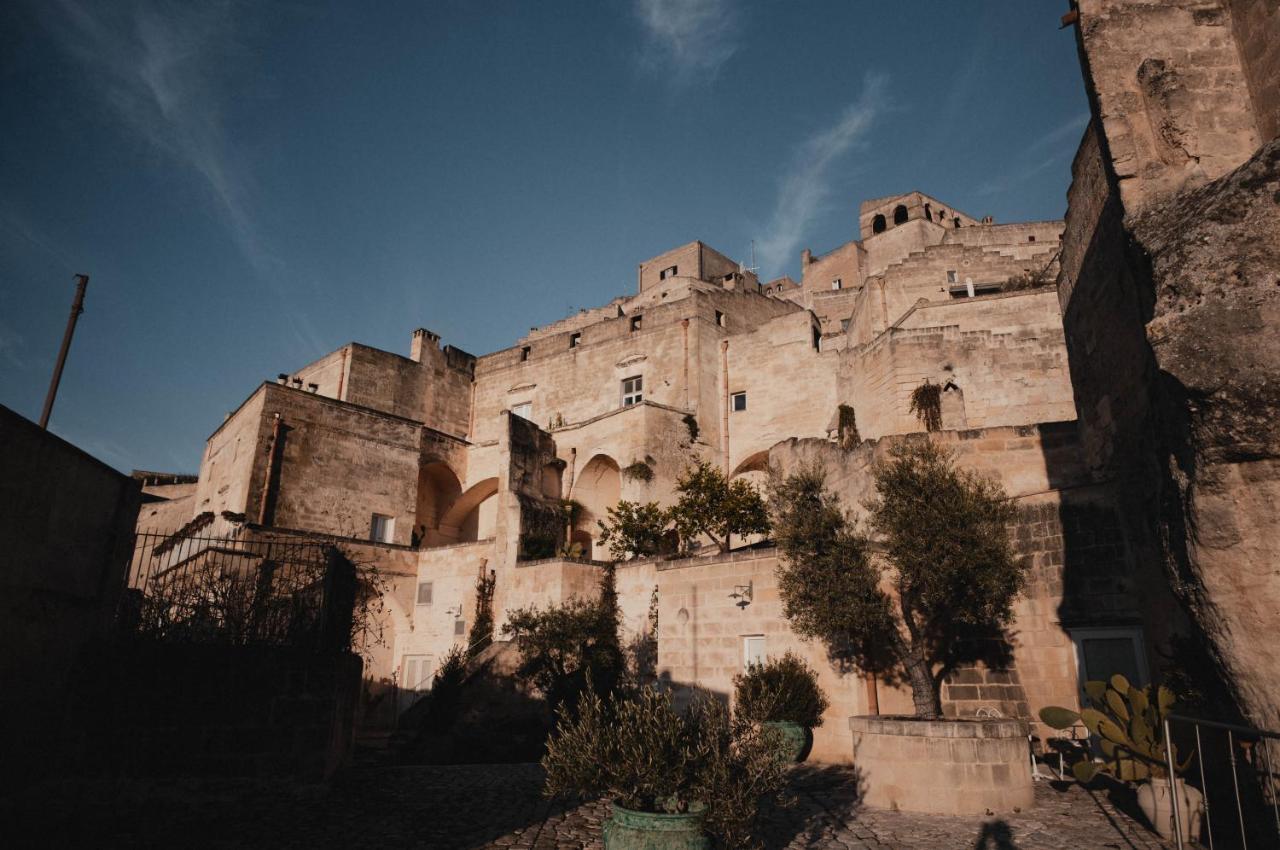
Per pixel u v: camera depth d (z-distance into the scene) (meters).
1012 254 37.69
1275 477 7.13
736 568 17.25
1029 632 14.57
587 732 7.89
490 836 9.13
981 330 26.19
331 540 27.95
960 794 10.40
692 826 7.12
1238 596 7.28
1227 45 9.51
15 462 9.94
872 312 32.69
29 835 9.06
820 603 12.50
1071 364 16.16
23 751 10.16
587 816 10.30
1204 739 9.80
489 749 19.39
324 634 12.70
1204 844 8.48
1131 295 12.81
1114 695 10.20
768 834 9.30
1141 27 9.81
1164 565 8.54
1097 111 10.01
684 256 61.19
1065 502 14.66
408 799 11.27
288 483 29.30
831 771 13.62
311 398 30.62
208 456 35.53
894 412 25.77
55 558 10.90
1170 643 11.20
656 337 37.12
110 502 12.49
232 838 8.91
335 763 12.48
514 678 21.33
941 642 14.52
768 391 34.97
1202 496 7.45
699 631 17.88
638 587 23.34
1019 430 16.58
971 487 13.20
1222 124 9.20
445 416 41.62
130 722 10.83
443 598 28.38
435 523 36.62
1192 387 7.40
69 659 11.23
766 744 8.30
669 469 31.67
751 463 34.56
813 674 15.16
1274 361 7.11
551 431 34.19
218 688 11.24
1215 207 7.71
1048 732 13.83
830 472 21.00
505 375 42.59
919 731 10.79
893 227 52.94
